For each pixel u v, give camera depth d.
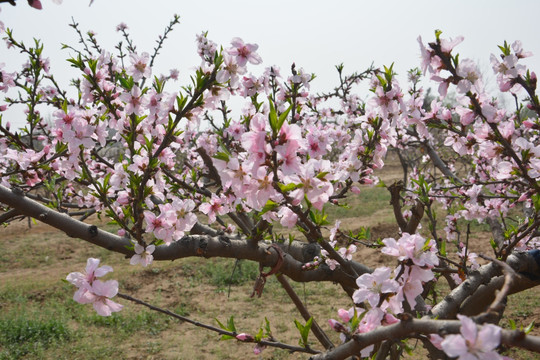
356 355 1.20
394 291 1.14
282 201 1.28
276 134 1.13
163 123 2.00
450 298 1.70
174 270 10.51
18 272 11.22
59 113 1.90
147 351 6.81
